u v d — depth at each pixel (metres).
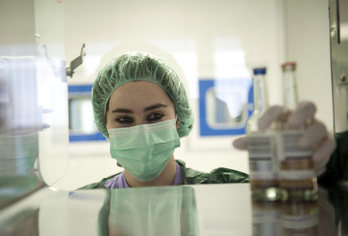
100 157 2.26
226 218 0.52
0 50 0.94
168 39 2.38
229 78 2.38
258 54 2.39
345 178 0.77
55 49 1.18
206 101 2.36
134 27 2.36
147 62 1.20
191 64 2.38
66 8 2.31
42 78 1.07
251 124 0.61
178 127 1.39
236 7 2.38
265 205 0.59
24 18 0.99
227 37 2.39
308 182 0.58
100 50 2.33
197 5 2.38
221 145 2.34
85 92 2.22
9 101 0.90
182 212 0.56
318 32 1.71
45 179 1.07
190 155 2.34
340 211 0.54
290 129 0.58
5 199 0.70
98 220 0.55
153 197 0.70
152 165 1.18
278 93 2.39
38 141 0.99
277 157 0.60
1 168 0.81
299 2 2.07
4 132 0.85
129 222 0.53
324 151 0.59
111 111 1.22
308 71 1.86
